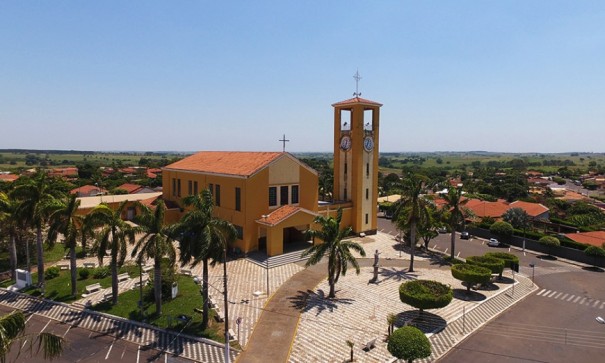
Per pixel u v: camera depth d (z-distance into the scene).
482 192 124.44
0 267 41.97
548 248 53.78
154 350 26.70
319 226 50.22
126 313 31.09
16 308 33.34
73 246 33.84
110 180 117.44
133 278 38.72
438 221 49.88
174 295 33.75
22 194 34.53
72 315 31.47
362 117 55.59
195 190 55.53
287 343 27.33
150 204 60.53
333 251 34.25
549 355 26.97
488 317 32.94
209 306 32.12
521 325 31.55
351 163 57.03
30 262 43.44
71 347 27.11
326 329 29.30
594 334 30.12
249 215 45.97
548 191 118.38
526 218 66.88
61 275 39.62
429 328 29.94
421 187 43.91
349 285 38.34
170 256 29.45
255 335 28.33
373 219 59.31
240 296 34.84
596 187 153.00
